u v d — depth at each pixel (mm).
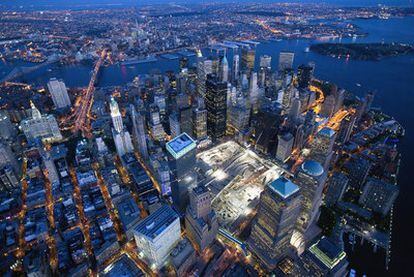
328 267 195875
